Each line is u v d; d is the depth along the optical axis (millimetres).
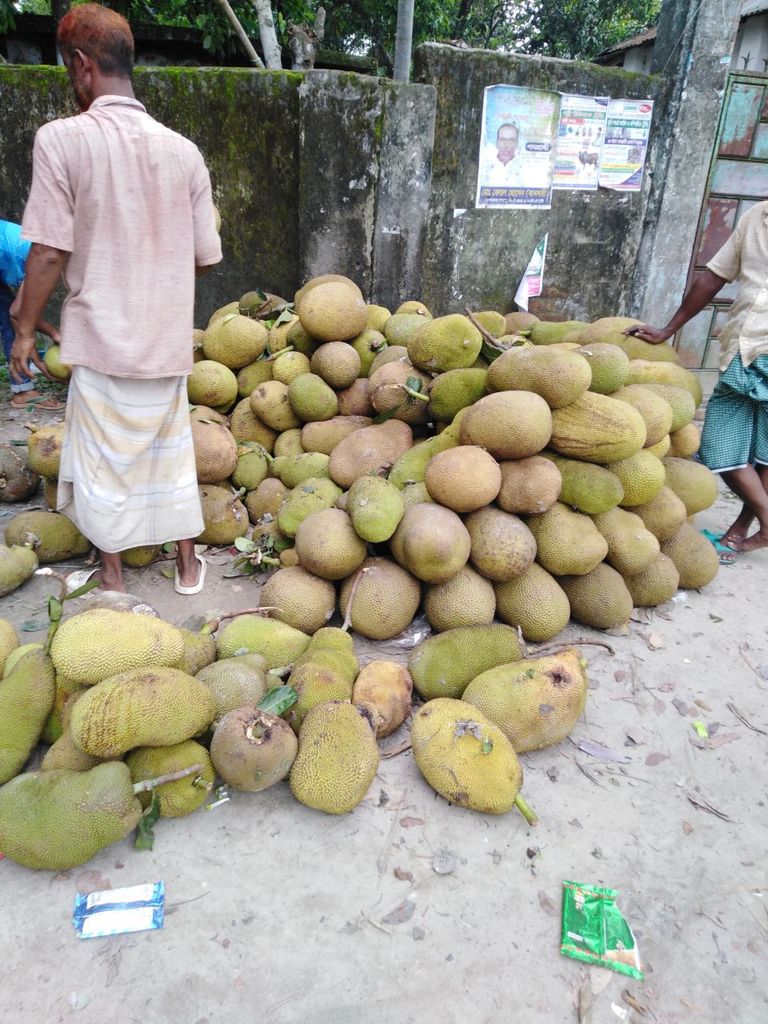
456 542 2564
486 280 5738
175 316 2549
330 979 1627
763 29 6961
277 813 2057
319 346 4016
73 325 2449
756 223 3314
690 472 3510
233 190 5176
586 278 6027
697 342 6582
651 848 2018
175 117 4984
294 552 3133
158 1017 1535
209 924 1736
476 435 2797
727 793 2230
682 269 6152
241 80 4844
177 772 1855
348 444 3367
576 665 2307
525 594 2785
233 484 3756
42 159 2205
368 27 11500
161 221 2410
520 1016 1572
